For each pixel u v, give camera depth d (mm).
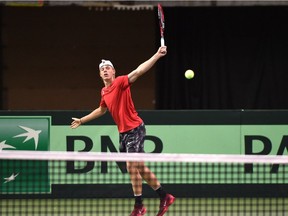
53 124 22375
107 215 20078
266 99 29625
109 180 22141
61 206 21469
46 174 22141
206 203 21031
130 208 21156
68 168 22141
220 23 29438
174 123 22344
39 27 30188
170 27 29516
